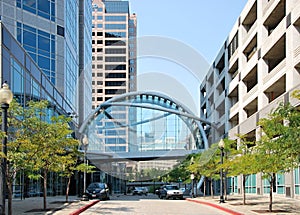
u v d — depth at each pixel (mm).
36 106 18969
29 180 33750
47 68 43969
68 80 48875
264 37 38500
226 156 30422
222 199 27266
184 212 20938
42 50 43531
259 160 17812
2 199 13055
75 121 45125
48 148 19266
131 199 38656
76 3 55688
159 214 19484
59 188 43719
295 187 29953
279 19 37250
